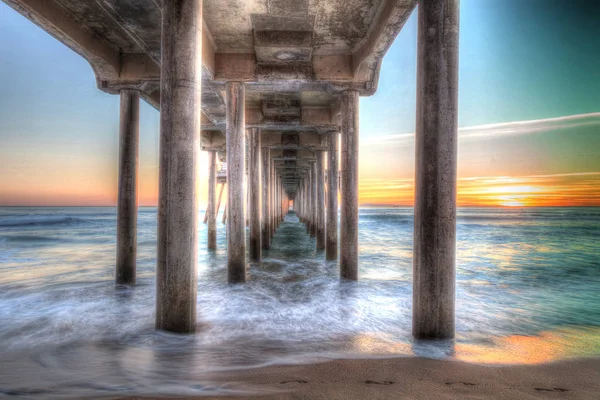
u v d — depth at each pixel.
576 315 7.28
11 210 86.94
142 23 7.36
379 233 36.81
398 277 11.16
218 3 7.15
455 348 4.48
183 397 3.15
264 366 4.05
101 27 7.71
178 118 4.78
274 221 28.31
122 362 4.25
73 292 8.69
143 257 16.64
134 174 9.11
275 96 12.70
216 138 18.83
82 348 4.80
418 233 4.65
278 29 8.20
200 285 9.57
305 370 3.88
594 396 3.30
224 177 35.97
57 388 3.41
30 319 6.35
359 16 7.70
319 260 14.60
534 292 9.78
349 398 3.10
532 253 19.33
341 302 7.73
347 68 9.49
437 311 4.56
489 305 8.10
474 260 16.78
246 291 8.79
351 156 9.68
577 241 25.86
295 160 25.91
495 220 50.44
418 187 4.65
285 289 9.04
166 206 4.82
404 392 3.25
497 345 5.11
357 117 9.68
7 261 16.34
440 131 4.45
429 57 4.50
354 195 9.77
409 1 6.20
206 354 4.52
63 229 37.75
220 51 9.29
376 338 5.23
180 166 4.79
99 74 8.79
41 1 6.45
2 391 3.34
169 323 4.89
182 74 4.81
